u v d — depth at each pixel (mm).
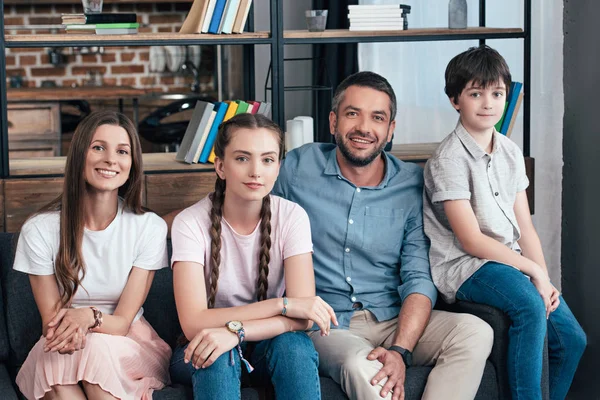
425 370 2424
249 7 3219
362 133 2564
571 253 3342
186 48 6312
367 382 2297
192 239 2381
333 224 2650
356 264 2662
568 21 3254
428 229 2684
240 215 2406
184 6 6375
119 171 2357
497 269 2510
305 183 2686
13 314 2504
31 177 2988
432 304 2555
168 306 2627
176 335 2629
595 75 3148
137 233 2422
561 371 2756
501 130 3412
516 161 2723
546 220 3611
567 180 3328
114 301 2426
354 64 4371
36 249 2344
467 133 2664
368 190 2672
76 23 3104
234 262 2430
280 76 3150
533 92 3613
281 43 3135
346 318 2635
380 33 3230
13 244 2537
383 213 2668
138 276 2412
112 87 6094
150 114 5715
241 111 3217
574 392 3340
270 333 2252
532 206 3406
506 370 2441
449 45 3924
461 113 2676
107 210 2406
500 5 3791
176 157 3291
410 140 4078
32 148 5727
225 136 2359
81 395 2201
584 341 2746
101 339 2221
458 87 2654
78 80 6301
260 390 2289
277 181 2709
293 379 2189
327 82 4426
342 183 2670
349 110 2584
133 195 2438
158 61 6309
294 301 2301
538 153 3605
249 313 2273
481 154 2643
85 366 2180
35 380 2207
